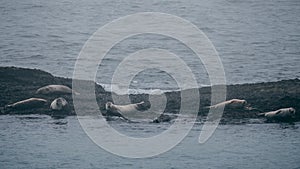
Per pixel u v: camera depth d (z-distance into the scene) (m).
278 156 81.25
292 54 174.50
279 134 89.88
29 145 84.00
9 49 170.88
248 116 97.19
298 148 84.31
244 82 134.12
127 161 78.81
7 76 113.88
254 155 81.06
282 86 112.88
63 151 82.12
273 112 96.12
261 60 164.00
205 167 76.44
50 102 101.38
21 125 92.06
